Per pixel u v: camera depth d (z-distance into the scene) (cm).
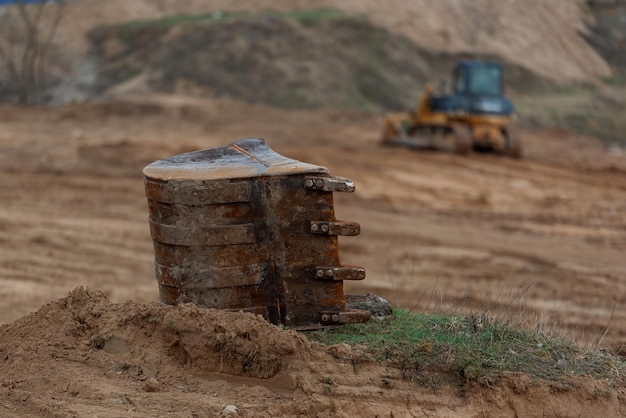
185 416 796
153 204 979
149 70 7169
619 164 4162
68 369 879
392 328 1012
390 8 8575
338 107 6756
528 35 9244
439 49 8162
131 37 7956
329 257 987
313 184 966
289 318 984
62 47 7769
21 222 2436
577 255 2297
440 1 9119
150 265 2073
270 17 7769
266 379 884
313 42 7475
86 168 3372
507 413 884
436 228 2581
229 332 896
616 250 2378
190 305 930
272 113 6038
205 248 959
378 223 2606
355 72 7325
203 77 6900
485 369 916
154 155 3722
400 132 4353
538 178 3525
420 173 3519
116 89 6881
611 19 10381
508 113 4097
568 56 9338
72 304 988
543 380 916
